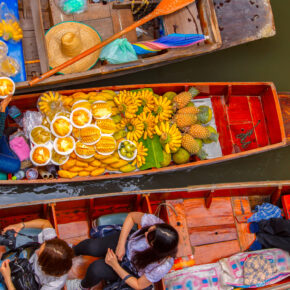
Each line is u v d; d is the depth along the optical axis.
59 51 4.27
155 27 4.69
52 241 2.73
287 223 4.00
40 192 4.24
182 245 4.02
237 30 4.71
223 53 5.34
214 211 4.34
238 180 4.95
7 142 4.02
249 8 4.74
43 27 4.27
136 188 4.50
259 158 5.07
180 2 4.28
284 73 5.41
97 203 4.00
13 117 4.09
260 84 4.54
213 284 3.86
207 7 4.38
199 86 4.46
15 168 3.91
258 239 4.19
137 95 4.25
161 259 2.73
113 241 3.23
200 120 4.43
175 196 4.16
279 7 5.50
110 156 4.11
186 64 5.23
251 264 3.88
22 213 3.85
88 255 3.46
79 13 4.45
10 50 4.12
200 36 4.32
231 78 5.31
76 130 4.05
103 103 4.11
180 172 4.67
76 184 4.34
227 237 4.28
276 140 4.59
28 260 3.11
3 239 3.12
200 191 4.14
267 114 4.70
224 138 4.63
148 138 4.28
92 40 4.35
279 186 4.20
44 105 4.03
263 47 5.44
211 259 4.16
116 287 3.13
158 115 4.25
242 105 4.75
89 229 4.01
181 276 3.84
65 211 4.00
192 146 4.22
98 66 4.41
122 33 4.12
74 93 4.20
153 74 5.14
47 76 4.01
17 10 4.21
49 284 2.95
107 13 4.53
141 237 2.94
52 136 4.07
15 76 4.09
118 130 4.27
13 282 3.00
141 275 2.99
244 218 4.32
